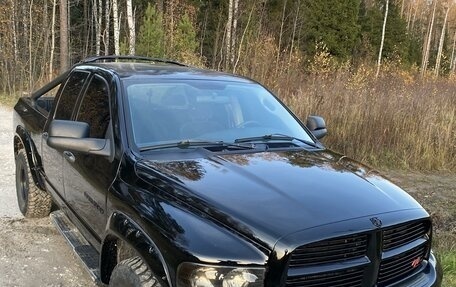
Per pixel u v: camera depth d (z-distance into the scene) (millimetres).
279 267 2496
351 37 40844
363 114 10805
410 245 3020
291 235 2541
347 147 10500
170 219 2775
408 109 11117
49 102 5680
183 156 3428
